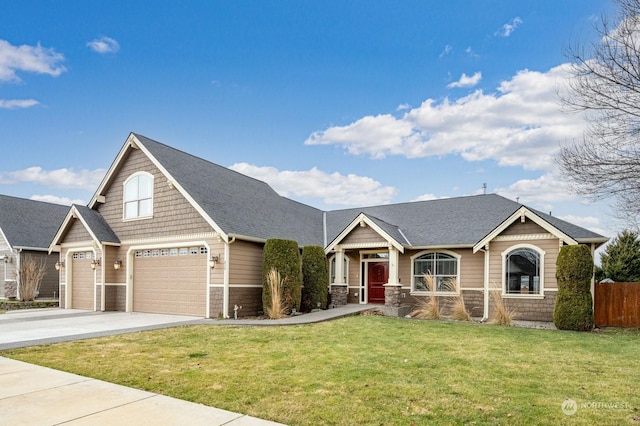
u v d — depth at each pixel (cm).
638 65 1146
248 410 525
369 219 1789
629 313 1487
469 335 1122
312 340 1017
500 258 1598
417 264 1880
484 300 1622
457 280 1783
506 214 1870
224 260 1500
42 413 513
